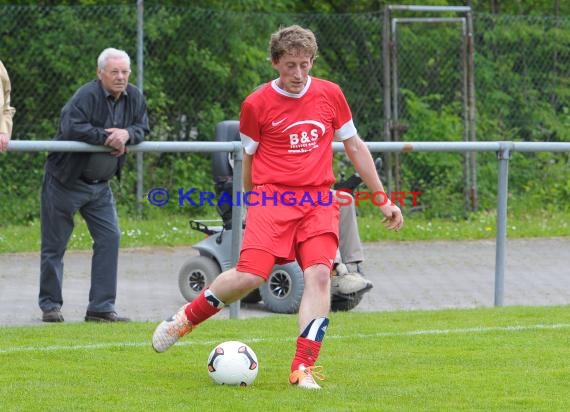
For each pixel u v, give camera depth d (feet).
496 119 171.12
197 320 60.18
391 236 141.18
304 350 57.72
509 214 156.35
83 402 54.19
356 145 61.11
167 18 157.07
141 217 145.89
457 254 130.11
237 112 162.81
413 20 155.53
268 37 164.45
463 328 78.18
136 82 152.56
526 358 66.49
